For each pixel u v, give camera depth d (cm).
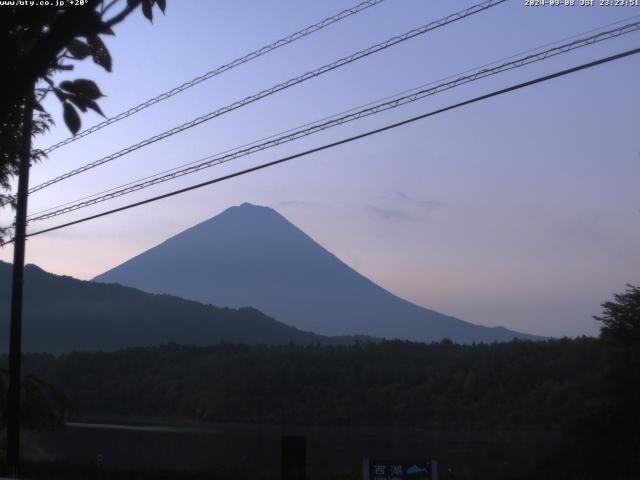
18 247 2216
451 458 5156
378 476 1220
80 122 448
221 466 3094
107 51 442
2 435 3647
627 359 3409
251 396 9188
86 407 10094
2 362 8306
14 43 413
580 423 3353
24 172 2100
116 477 2533
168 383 10169
